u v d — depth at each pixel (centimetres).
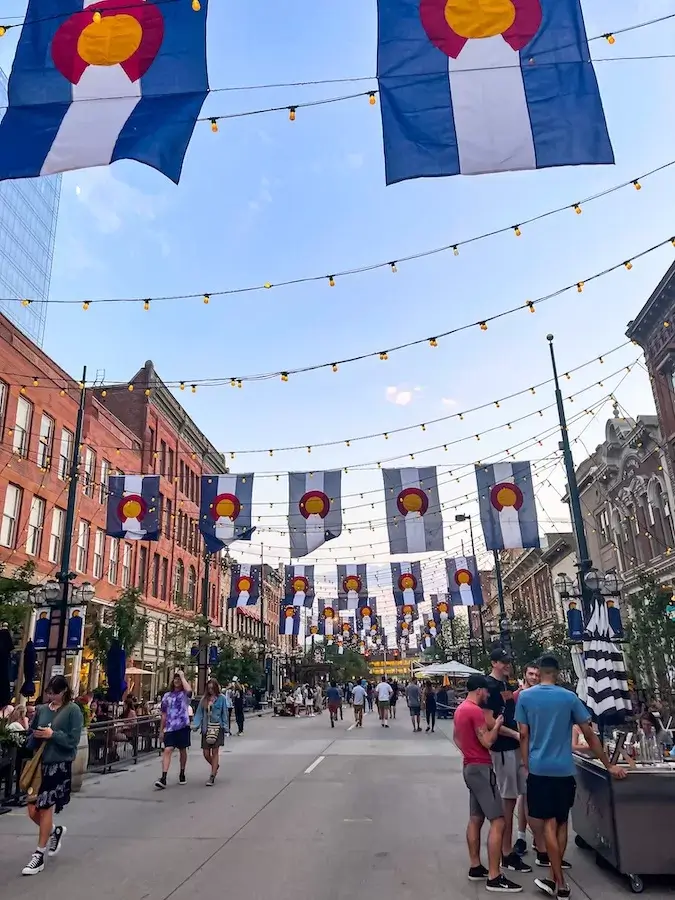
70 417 2692
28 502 2362
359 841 748
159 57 727
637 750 641
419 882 598
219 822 852
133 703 1927
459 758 1481
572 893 560
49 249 5922
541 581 4203
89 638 2189
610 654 1191
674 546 2481
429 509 1842
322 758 1512
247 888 587
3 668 994
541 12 704
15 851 727
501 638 2644
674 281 2288
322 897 562
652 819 571
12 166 704
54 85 725
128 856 694
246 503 1950
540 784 554
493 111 683
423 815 885
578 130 672
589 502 3362
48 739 675
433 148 680
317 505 1870
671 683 1939
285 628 3891
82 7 744
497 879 569
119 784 1175
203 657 2953
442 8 715
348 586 3192
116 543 3086
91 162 704
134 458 3350
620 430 2919
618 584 1364
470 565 2875
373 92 701
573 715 568
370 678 8450
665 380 2500
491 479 1864
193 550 4244
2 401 2264
